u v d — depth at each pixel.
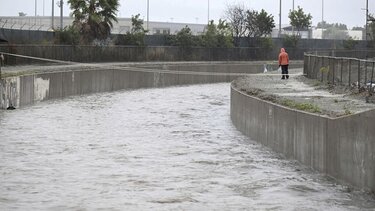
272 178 15.13
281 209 12.09
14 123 26.48
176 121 28.91
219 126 27.17
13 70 37.22
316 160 15.78
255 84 32.53
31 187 13.96
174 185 14.30
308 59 38.16
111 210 11.95
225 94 47.25
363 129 12.89
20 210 11.93
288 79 36.72
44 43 49.09
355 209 12.02
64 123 27.08
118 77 50.12
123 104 37.78
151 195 13.23
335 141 14.46
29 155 18.41
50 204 12.40
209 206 12.33
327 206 12.29
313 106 18.95
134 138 22.64
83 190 13.68
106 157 18.16
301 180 14.87
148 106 36.69
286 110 18.44
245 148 20.34
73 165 16.78
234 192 13.62
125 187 14.03
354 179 13.41
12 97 32.03
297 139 17.38
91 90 45.66
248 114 23.72
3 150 19.31
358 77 25.08
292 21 93.56
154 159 17.91
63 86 40.69
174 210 11.98
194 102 39.94
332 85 29.17
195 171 16.08
